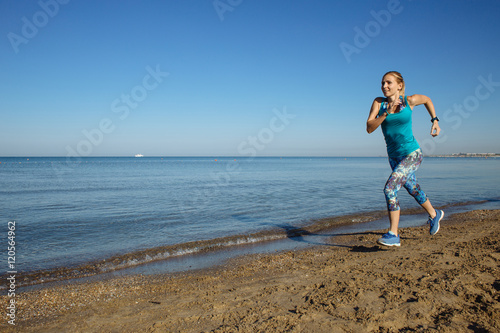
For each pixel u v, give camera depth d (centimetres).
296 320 252
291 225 797
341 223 816
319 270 411
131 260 543
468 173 3102
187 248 609
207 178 2756
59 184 2097
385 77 407
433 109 436
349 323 242
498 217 821
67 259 549
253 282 387
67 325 284
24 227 790
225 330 244
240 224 816
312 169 4838
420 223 805
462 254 428
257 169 4919
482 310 252
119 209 1059
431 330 220
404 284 322
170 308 310
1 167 5581
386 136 448
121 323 281
